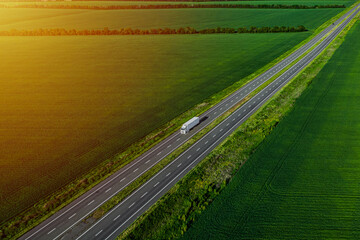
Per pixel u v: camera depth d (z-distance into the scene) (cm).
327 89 9606
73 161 6425
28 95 10106
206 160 6312
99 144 7050
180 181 5716
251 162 6153
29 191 5575
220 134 7350
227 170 5975
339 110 8162
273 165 6016
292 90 9725
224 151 6600
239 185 5506
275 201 5091
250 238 4431
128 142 7119
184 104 9106
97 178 5894
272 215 4816
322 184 5422
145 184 5700
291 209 4912
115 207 5188
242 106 8838
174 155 6544
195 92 10006
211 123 7919
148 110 8756
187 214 4938
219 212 4925
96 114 8575
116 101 9444
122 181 5797
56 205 5244
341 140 6762
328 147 6519
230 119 8088
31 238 4625
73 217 5000
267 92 9788
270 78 11050
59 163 6359
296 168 5884
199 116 8325
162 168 6147
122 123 8019
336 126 7356
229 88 10256
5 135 7525
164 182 5738
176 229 4672
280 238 4412
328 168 5834
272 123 7638
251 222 4706
